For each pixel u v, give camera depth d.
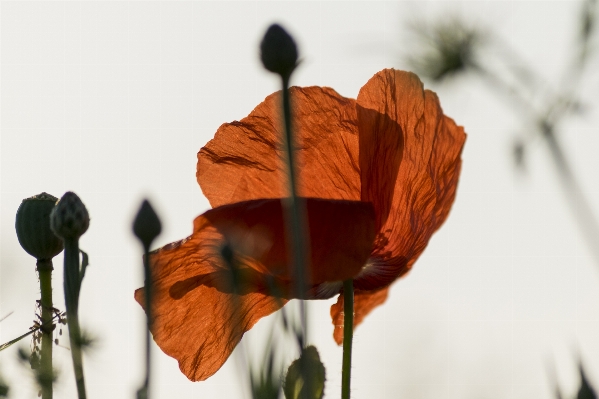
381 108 0.78
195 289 0.74
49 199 0.71
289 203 0.62
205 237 0.73
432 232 0.78
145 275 0.60
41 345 0.67
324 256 0.74
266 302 0.75
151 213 0.60
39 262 0.70
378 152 0.78
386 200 0.78
